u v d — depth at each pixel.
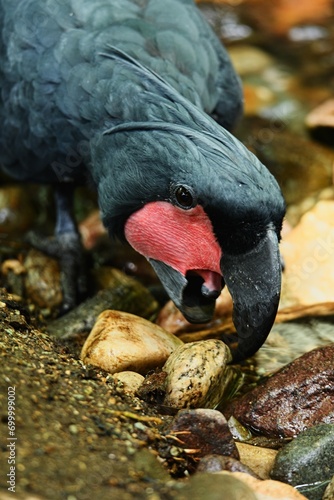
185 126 7.22
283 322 8.92
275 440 7.16
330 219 9.98
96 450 5.96
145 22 8.48
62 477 5.57
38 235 10.27
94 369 7.06
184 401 7.07
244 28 15.05
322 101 13.13
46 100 8.48
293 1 15.41
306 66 14.10
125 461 5.93
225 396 7.72
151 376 7.29
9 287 9.40
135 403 6.84
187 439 6.38
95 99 8.00
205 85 8.48
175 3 8.82
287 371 7.50
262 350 8.50
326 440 6.62
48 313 9.40
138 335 7.75
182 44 8.33
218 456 6.27
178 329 8.83
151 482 5.73
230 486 5.57
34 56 8.52
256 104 12.86
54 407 6.27
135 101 7.64
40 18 8.55
